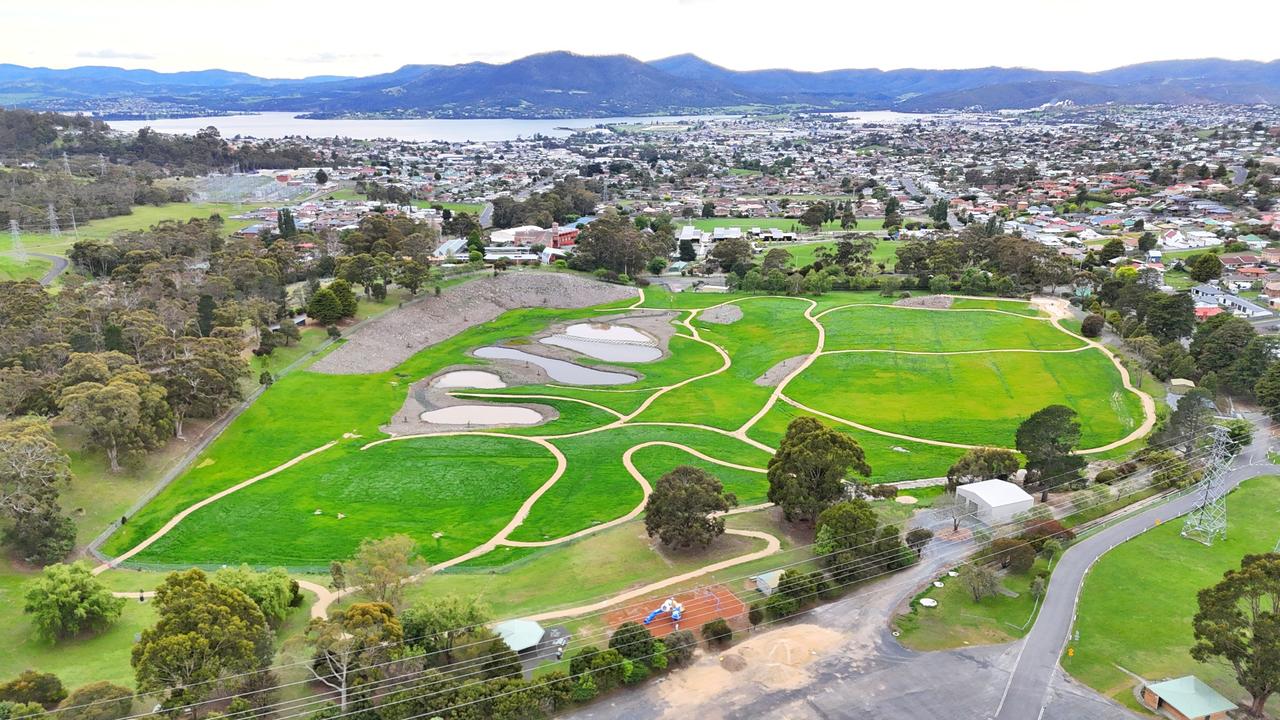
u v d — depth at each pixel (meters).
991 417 131.88
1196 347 149.62
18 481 85.69
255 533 94.94
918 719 60.16
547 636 70.19
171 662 57.53
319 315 173.88
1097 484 100.75
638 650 65.31
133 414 105.00
